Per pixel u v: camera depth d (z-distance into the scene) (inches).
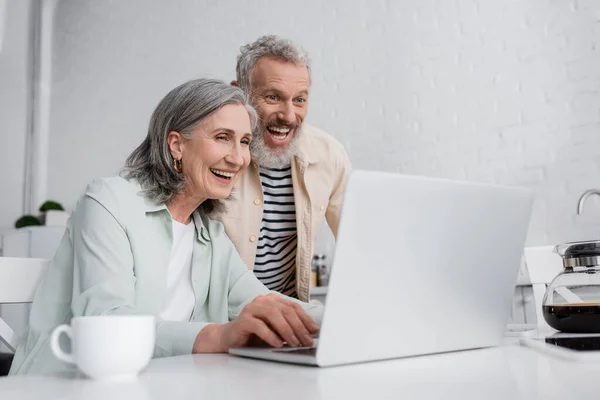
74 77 180.5
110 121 172.6
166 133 51.6
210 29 156.9
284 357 28.6
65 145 179.3
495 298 33.8
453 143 120.0
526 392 19.2
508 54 115.4
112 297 41.8
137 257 47.6
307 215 70.2
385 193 27.0
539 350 30.9
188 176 52.1
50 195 179.8
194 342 36.0
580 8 108.4
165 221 51.3
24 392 21.6
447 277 30.7
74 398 20.1
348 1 136.1
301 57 68.1
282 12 145.2
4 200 175.0
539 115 111.1
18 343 47.5
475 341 33.2
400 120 126.7
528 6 114.1
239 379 23.6
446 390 20.2
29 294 48.3
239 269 55.8
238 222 67.2
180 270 53.1
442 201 29.5
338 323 26.7
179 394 20.4
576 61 108.2
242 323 34.4
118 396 20.3
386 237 27.5
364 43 133.0
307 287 70.3
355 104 132.7
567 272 39.8
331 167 72.6
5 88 177.9
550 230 108.1
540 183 109.9
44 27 183.9
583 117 106.8
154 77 165.8
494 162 115.0
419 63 125.7
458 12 121.8
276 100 67.8
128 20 172.7
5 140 176.6
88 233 45.6
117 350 24.2
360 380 22.8
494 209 32.1
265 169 69.9
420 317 29.9
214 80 53.2
